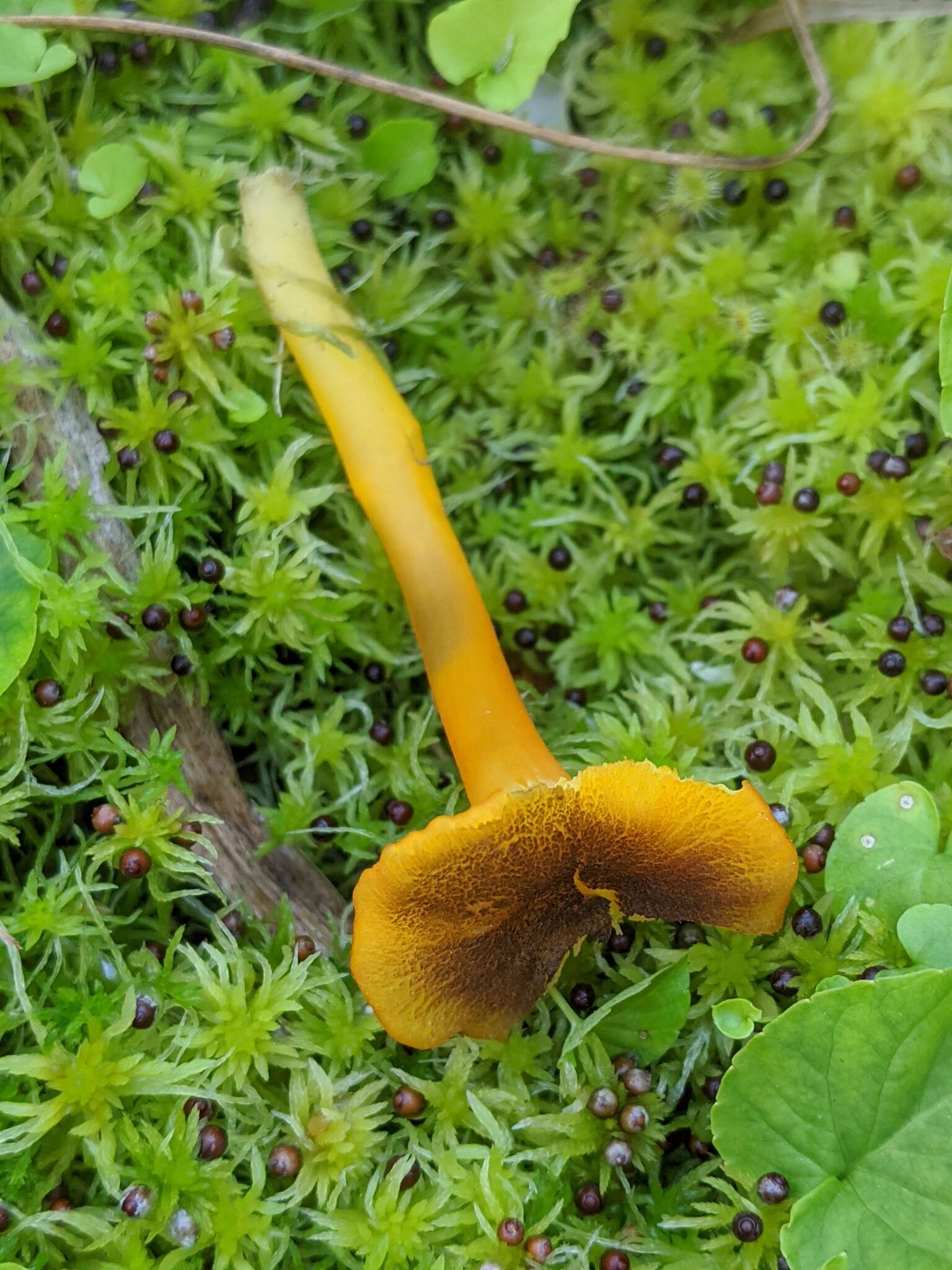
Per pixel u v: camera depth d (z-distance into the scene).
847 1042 0.09
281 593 0.10
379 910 0.09
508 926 0.09
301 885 0.10
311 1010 0.10
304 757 0.11
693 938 0.10
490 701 0.10
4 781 0.10
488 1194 0.09
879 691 0.11
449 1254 0.09
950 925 0.09
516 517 0.12
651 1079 0.10
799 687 0.11
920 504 0.11
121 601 0.10
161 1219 0.09
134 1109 0.09
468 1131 0.10
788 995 0.10
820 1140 0.09
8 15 0.10
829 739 0.10
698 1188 0.10
